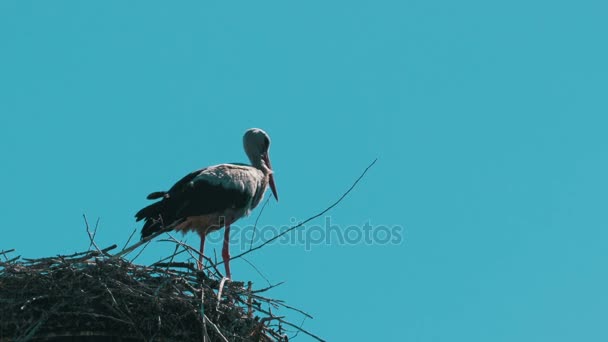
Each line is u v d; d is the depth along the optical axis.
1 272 13.98
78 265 14.06
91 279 13.96
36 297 13.73
